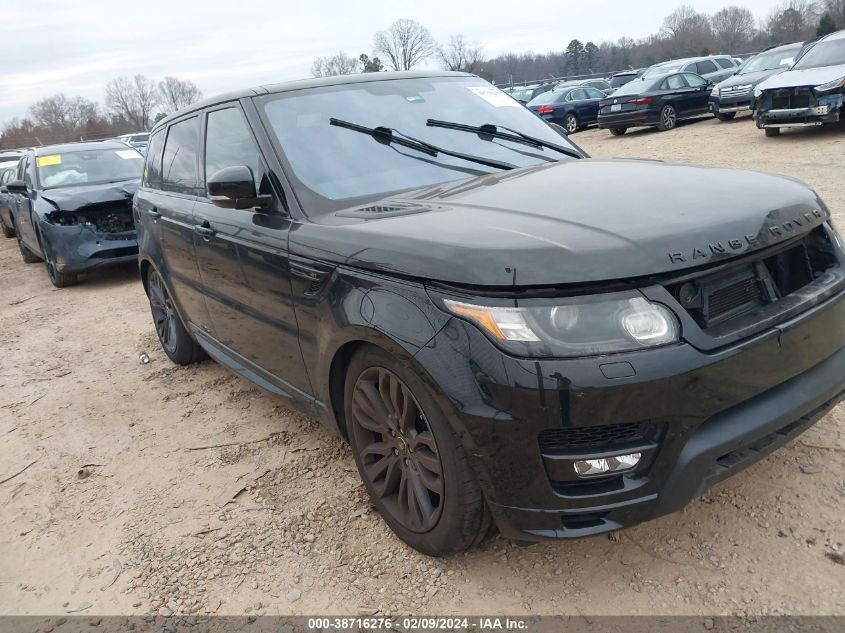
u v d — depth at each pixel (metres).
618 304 1.99
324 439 3.71
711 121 17.89
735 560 2.41
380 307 2.34
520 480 2.10
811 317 2.28
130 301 7.66
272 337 3.21
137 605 2.63
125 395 4.79
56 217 8.24
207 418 4.21
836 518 2.53
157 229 4.49
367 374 2.59
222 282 3.59
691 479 2.09
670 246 2.06
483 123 3.63
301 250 2.77
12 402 4.96
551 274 2.00
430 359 2.17
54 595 2.78
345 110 3.42
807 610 2.16
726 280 2.18
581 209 2.35
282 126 3.28
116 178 9.22
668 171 2.86
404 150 3.28
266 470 3.47
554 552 2.57
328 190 3.02
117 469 3.73
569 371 1.96
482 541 2.50
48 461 3.95
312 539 2.87
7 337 6.80
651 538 2.57
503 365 2.02
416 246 2.27
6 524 3.36
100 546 3.06
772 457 2.94
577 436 2.06
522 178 2.97
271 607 2.51
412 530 2.59
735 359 2.07
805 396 2.25
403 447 2.54
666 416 2.01
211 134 3.82
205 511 3.19
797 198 2.49
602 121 17.97
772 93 12.42
